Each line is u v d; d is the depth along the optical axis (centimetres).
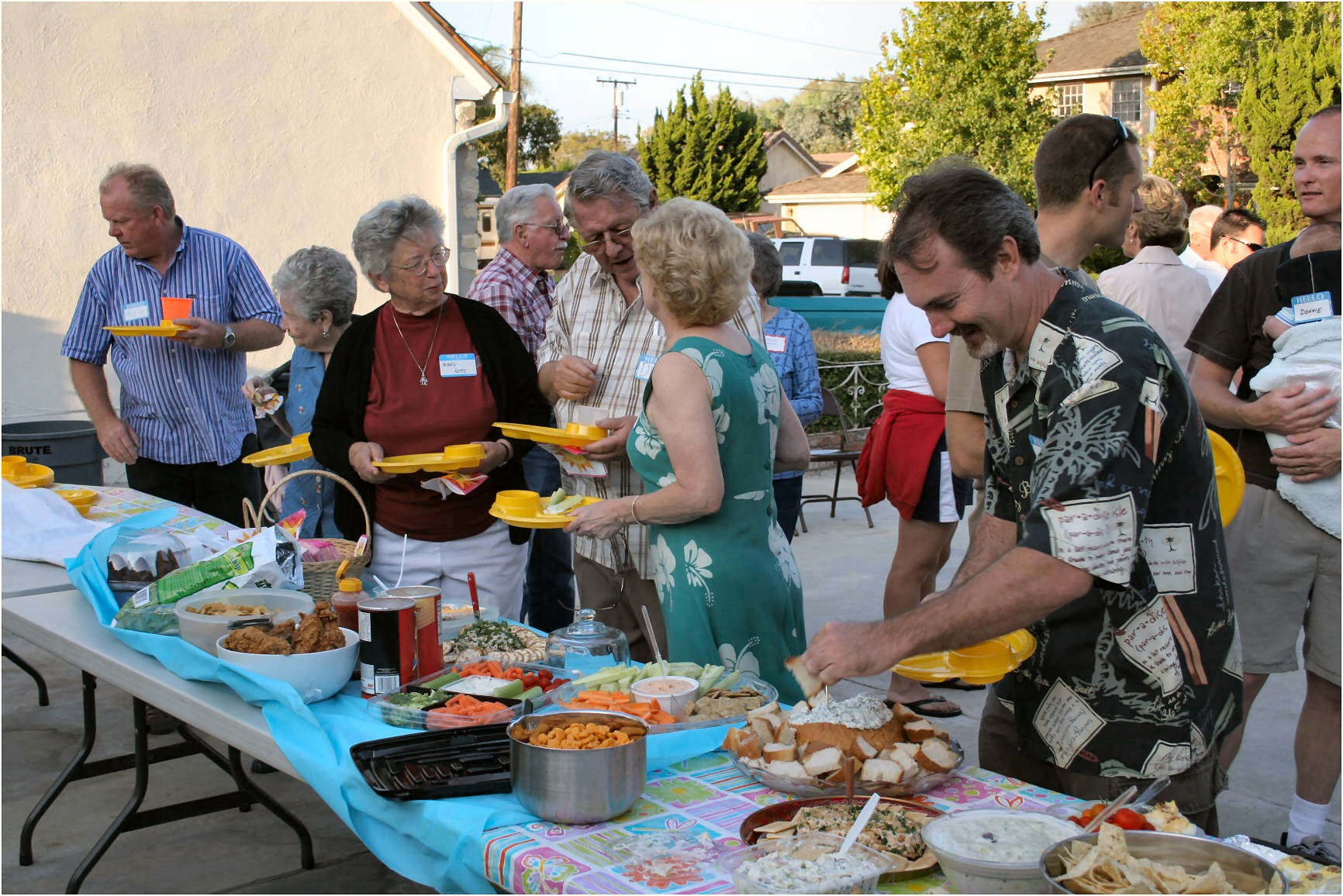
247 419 438
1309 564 276
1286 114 1725
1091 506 147
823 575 616
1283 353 270
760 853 141
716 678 209
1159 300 341
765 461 234
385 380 292
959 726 399
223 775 383
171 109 763
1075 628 170
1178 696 166
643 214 284
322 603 223
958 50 1989
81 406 746
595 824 156
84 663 249
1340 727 282
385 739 184
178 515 348
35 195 719
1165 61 2109
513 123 2525
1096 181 226
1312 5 1761
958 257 153
